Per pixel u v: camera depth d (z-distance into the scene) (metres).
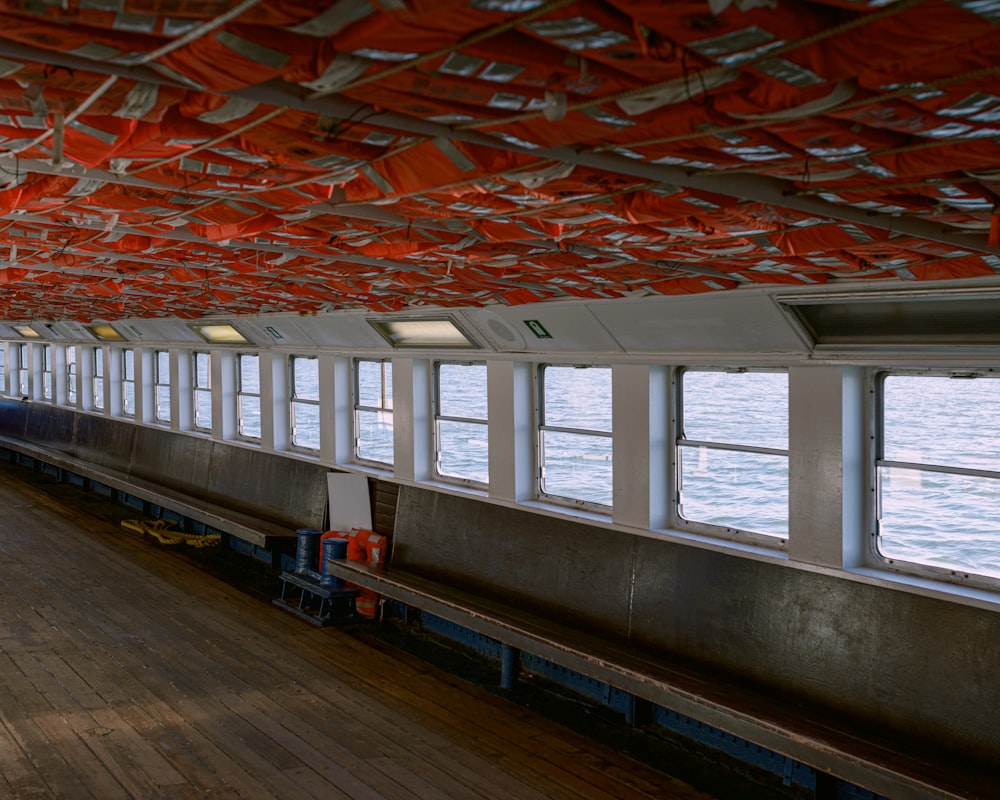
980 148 2.77
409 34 1.97
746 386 7.16
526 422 8.95
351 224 4.74
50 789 5.88
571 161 3.03
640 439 7.70
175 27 1.97
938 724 5.63
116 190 4.02
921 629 5.82
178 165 3.40
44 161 3.42
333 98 2.59
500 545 9.01
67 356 19.89
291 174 3.50
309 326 11.11
